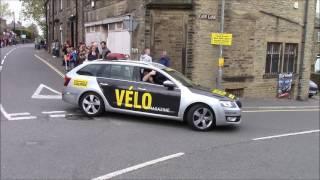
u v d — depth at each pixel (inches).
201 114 423.2
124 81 451.2
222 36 650.8
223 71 717.3
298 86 880.9
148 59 599.5
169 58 673.6
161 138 378.6
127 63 458.3
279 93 829.2
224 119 421.4
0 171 264.2
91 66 470.3
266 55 793.6
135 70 453.1
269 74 800.9
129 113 451.8
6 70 951.0
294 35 847.7
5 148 319.3
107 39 901.8
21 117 443.8
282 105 725.3
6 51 1943.9
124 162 293.7
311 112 657.0
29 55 1633.9
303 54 874.1
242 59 741.9
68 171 268.4
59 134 373.7
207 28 679.1
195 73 677.3
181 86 433.4
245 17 734.5
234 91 746.2
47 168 273.3
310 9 873.5
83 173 265.6
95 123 428.8
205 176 268.8
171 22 674.8
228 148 352.8
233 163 304.8
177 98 428.8
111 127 414.3
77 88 465.1
